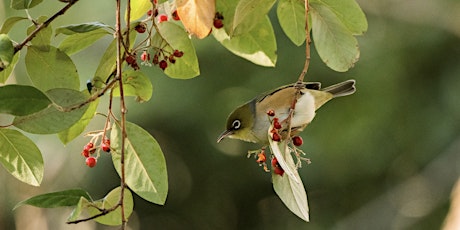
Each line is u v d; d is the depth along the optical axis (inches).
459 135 509.0
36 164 190.5
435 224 528.4
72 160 528.4
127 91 204.8
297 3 217.0
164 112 477.4
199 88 476.7
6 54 172.6
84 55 451.8
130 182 191.3
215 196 584.4
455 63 502.6
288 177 186.2
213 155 543.8
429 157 518.6
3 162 190.2
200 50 467.8
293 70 470.6
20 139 188.4
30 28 194.7
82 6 436.5
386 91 496.7
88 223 602.9
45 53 197.0
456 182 503.2
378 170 519.5
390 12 502.6
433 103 506.3
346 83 248.7
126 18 194.5
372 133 504.7
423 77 504.7
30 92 165.8
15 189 557.6
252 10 194.2
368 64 493.0
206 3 193.8
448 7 502.0
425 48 501.4
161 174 191.3
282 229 596.7
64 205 177.5
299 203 184.1
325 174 518.9
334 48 205.3
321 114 500.1
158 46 204.5
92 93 196.5
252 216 598.2
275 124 188.4
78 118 177.5
